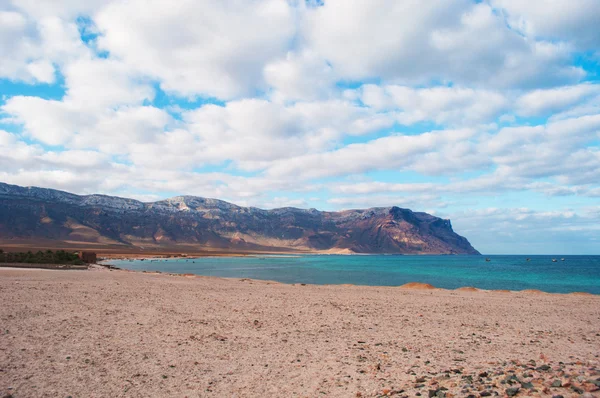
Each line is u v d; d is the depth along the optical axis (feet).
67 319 50.21
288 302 77.10
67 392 25.73
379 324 53.78
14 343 37.37
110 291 86.28
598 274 295.48
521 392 23.39
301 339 43.39
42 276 120.57
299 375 30.30
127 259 533.14
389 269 383.86
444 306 74.74
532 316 63.26
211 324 50.90
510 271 347.56
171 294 85.81
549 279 241.55
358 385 27.73
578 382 24.17
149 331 45.16
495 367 31.50
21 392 25.36
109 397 25.17
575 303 83.46
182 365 32.55
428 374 29.96
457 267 446.19
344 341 42.68
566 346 40.45
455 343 42.04
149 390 26.63
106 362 32.65
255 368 32.14
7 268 159.94
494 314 65.10
